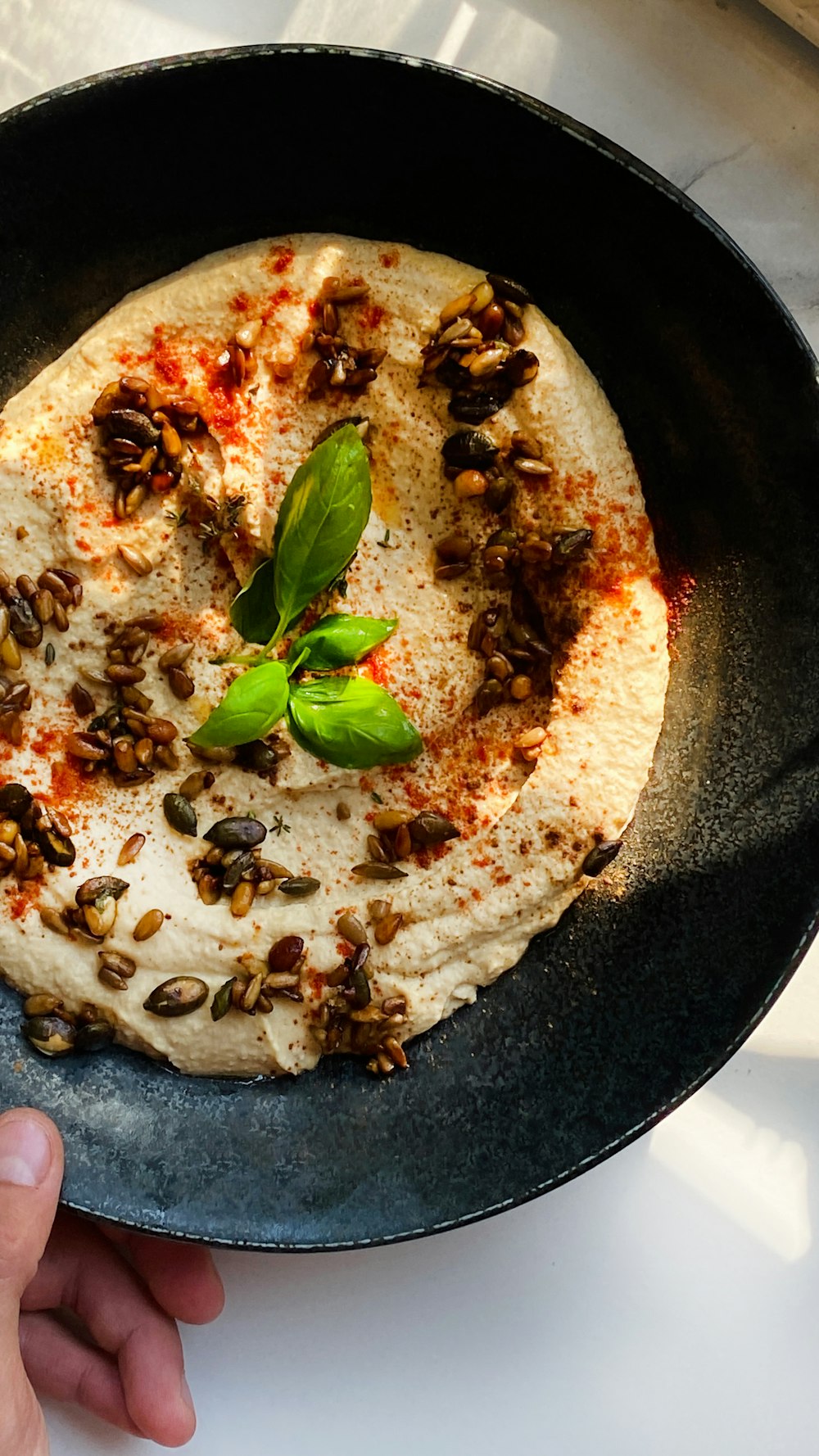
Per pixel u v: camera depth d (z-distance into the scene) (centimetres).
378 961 36
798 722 36
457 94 34
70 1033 36
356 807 37
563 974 37
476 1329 39
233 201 36
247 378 36
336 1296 39
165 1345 38
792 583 36
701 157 39
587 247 36
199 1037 36
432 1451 39
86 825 37
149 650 37
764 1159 39
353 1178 36
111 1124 36
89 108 34
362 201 36
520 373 36
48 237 36
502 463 37
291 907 37
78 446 36
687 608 37
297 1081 37
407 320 37
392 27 39
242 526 37
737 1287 39
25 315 37
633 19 39
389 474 37
